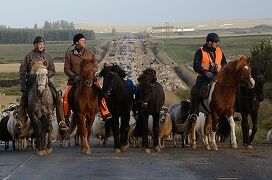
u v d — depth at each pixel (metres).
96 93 17.31
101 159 15.29
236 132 26.53
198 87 18.14
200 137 24.06
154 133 17.86
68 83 18.03
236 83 17.14
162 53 122.06
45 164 14.26
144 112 17.45
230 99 17.42
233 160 14.61
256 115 19.20
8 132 20.94
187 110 19.83
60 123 17.69
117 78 17.44
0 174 12.55
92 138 30.83
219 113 17.61
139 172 12.45
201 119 20.91
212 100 17.47
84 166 13.68
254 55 41.56
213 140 18.00
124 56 119.12
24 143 20.41
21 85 17.73
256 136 26.53
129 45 167.62
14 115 19.78
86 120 17.39
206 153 16.73
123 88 17.52
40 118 17.12
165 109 20.06
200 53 18.08
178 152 17.27
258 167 13.09
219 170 12.66
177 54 115.56
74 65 17.91
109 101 17.55
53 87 17.59
